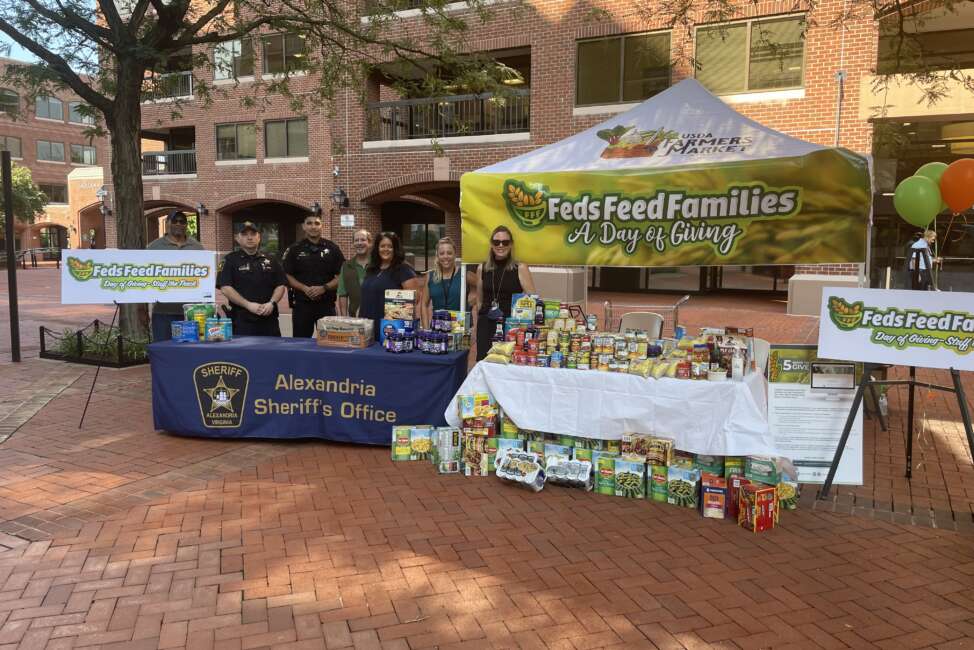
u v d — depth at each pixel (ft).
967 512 14.71
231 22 51.67
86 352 30.89
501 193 18.67
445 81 39.37
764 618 10.34
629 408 15.31
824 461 15.84
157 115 79.97
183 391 18.80
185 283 21.21
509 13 52.49
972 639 9.89
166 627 9.91
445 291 21.71
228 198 76.69
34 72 29.48
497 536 13.06
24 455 17.57
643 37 50.39
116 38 30.17
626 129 18.89
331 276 24.14
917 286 18.61
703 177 16.47
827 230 15.58
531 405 16.28
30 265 126.72
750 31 46.96
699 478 14.67
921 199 16.57
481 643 9.59
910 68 36.86
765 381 16.88
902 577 11.73
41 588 10.96
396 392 18.02
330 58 39.24
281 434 18.66
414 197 69.92
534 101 54.49
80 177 132.87
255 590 10.95
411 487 15.60
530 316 17.33
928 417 22.54
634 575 11.62
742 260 16.39
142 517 13.75
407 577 11.42
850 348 15.02
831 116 45.50
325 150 69.15
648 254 17.38
